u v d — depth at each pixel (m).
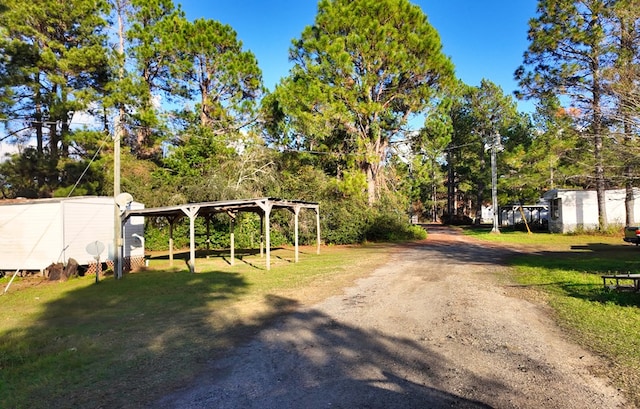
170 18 24.81
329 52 21.33
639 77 14.41
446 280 10.30
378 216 24.78
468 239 24.58
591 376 4.19
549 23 21.88
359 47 21.39
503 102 35.50
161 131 23.84
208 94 25.78
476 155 40.50
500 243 21.44
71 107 18.92
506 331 5.86
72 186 19.61
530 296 8.13
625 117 14.98
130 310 8.24
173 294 9.80
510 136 35.06
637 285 7.55
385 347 5.32
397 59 21.72
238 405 3.80
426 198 60.06
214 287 10.51
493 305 7.46
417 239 25.22
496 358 4.81
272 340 5.83
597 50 18.83
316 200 24.16
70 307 8.80
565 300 7.56
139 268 15.41
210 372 4.66
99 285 11.67
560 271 10.98
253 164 24.41
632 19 15.92
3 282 12.79
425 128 24.88
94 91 19.75
